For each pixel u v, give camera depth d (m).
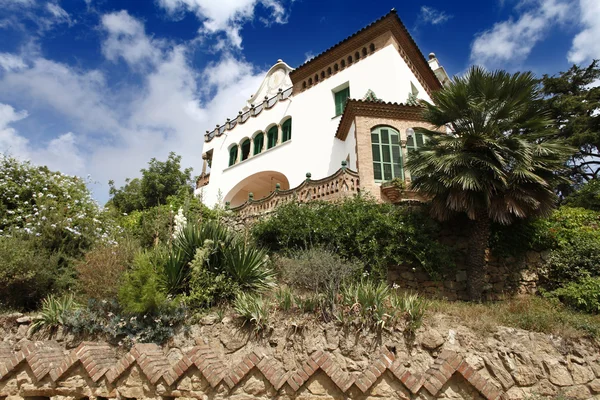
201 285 8.26
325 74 20.36
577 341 7.08
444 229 12.22
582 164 22.00
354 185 13.80
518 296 10.77
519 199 10.38
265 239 12.26
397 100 16.62
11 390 5.36
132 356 5.12
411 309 7.30
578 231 11.63
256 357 4.82
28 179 14.35
